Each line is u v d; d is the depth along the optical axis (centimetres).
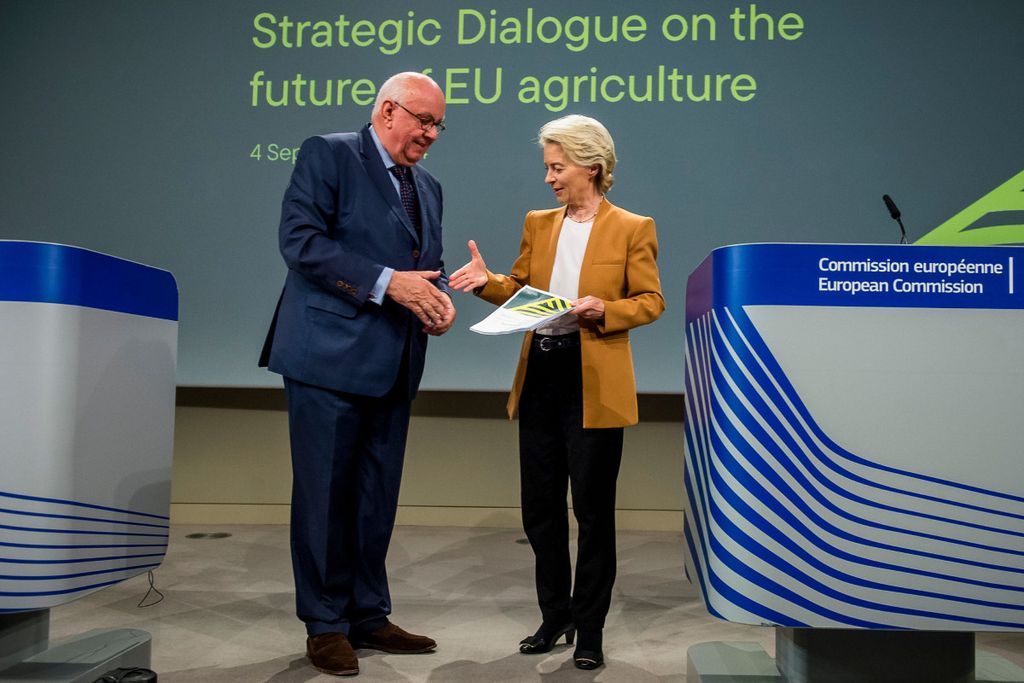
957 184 366
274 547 363
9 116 400
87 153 398
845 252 131
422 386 386
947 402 129
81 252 149
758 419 132
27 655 166
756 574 131
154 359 176
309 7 396
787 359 131
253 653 220
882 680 149
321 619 211
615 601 284
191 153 396
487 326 176
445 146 389
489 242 387
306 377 208
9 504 141
